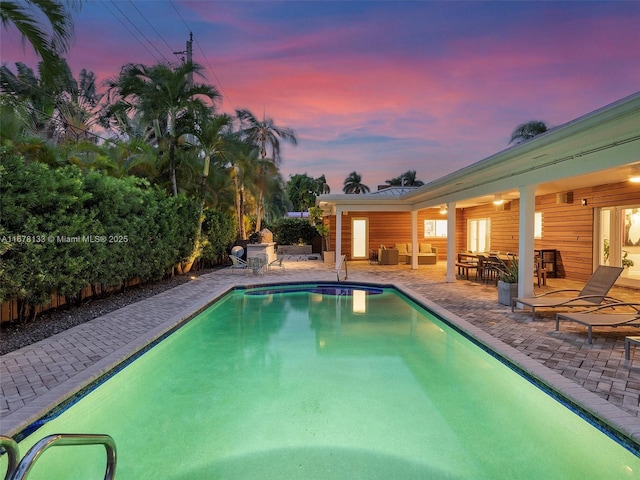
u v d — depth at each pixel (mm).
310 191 47219
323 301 10688
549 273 12703
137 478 3115
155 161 14211
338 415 4152
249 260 15141
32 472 3195
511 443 3578
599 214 10930
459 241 19719
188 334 7418
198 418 4117
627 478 3025
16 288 5809
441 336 7160
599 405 3535
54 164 10070
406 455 3396
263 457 3393
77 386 4137
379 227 20031
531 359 4820
